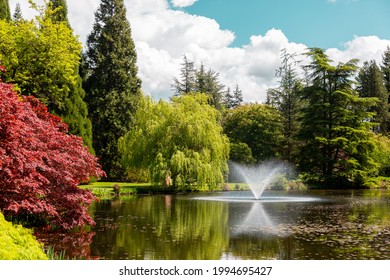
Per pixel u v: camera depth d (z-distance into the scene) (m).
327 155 35.38
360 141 33.56
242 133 40.44
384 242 9.31
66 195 10.27
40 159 9.32
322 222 12.55
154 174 23.75
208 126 24.88
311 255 8.03
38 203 9.41
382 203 19.12
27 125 9.45
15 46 18.56
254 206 17.42
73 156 10.68
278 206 17.52
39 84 20.75
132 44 37.97
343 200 20.83
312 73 36.44
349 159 33.59
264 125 39.97
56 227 10.90
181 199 20.72
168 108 25.62
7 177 8.58
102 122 34.97
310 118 36.06
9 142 8.47
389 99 58.00
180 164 23.48
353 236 10.09
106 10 38.06
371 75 52.22
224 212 15.16
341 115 35.41
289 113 41.88
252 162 38.19
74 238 9.64
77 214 10.73
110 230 10.84
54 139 10.52
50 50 19.23
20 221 10.47
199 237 9.93
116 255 7.97
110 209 15.87
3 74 18.55
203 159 24.30
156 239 9.64
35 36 19.17
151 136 25.41
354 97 34.38
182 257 7.84
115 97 35.44
